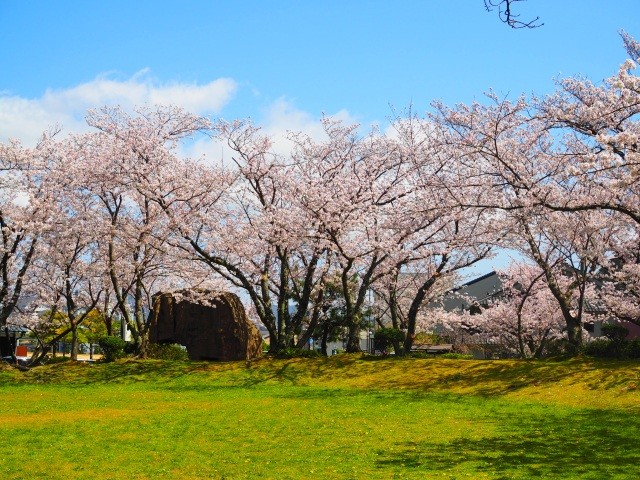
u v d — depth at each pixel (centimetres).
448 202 2214
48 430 1482
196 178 2570
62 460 1192
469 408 1720
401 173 2523
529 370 2072
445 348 4112
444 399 1880
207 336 2703
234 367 2486
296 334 3120
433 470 1070
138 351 2747
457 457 1165
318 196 2372
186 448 1286
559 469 1058
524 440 1305
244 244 2609
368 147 2591
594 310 3388
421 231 2538
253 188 2652
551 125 2033
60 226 2561
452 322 3575
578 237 2259
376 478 1025
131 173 2486
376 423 1531
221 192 2570
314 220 2431
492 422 1515
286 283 2697
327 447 1276
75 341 3003
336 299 3123
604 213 2242
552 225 2184
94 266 2759
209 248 2581
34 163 2536
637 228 2167
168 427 1509
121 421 1600
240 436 1401
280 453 1229
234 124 2594
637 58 1919
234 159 2609
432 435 1378
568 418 1537
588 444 1252
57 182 2541
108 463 1168
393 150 2548
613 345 2138
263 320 2684
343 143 2622
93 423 1573
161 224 2608
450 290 3312
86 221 2575
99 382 2375
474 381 2077
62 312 3447
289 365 2461
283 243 2486
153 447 1297
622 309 2614
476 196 2259
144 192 2473
